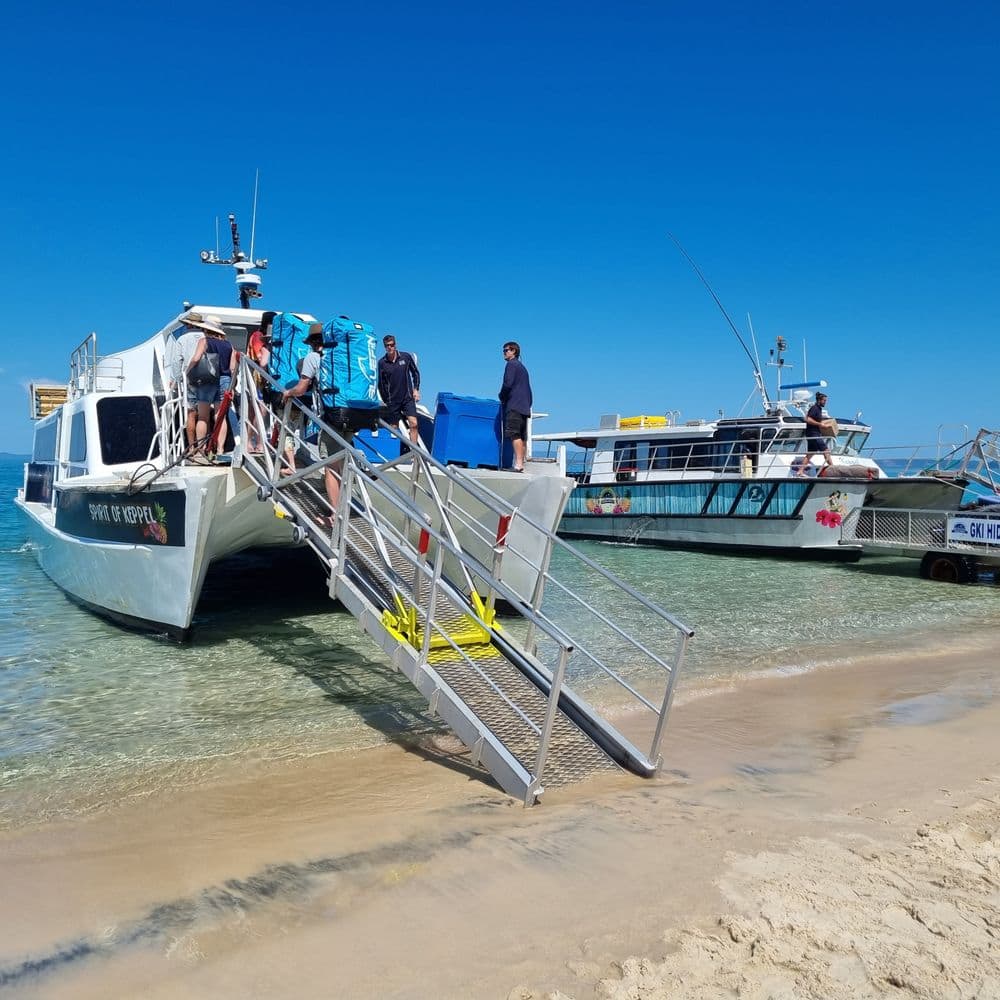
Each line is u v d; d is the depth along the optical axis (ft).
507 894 11.05
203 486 23.97
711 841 12.64
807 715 20.94
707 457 65.36
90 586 31.27
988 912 10.18
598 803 14.35
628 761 16.21
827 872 11.41
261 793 15.26
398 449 29.07
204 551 25.96
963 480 54.29
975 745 18.29
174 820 14.02
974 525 47.52
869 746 18.21
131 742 18.29
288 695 22.00
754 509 60.03
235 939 10.12
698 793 14.97
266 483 23.32
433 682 17.08
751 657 28.12
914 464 60.59
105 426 32.19
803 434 61.31
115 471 29.53
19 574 42.32
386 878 11.60
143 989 9.13
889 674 25.84
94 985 9.23
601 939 9.82
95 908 10.94
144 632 29.07
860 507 54.39
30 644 27.58
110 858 12.51
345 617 32.48
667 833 12.98
